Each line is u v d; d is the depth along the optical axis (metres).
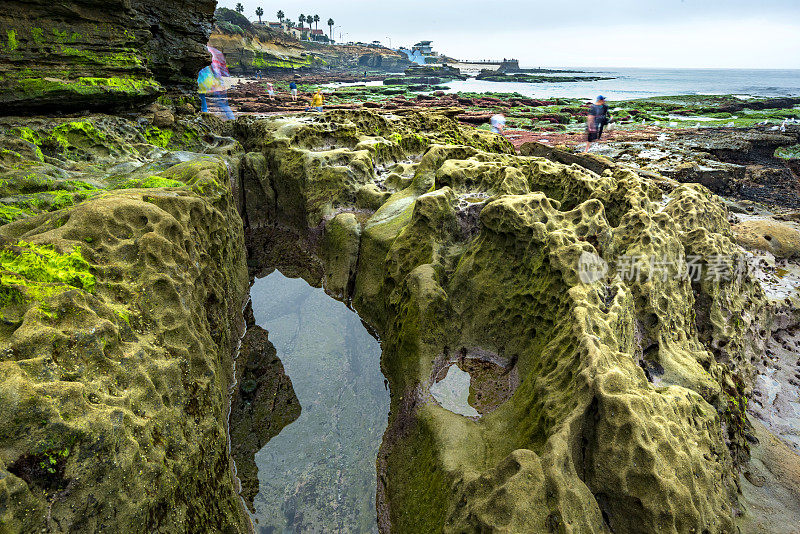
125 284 4.07
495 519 3.27
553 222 5.84
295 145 11.73
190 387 4.32
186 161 8.55
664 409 3.91
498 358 5.75
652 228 6.23
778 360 7.22
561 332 4.67
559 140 21.69
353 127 12.27
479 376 5.64
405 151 12.59
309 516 5.10
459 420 4.85
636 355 5.27
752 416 6.05
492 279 5.97
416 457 4.97
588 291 4.94
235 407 6.45
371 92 52.47
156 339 4.11
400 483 4.96
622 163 15.73
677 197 8.08
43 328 3.06
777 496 4.84
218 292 6.09
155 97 10.44
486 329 5.92
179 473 3.70
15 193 5.65
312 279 9.82
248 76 85.25
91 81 8.67
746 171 15.99
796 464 5.22
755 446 5.48
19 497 2.55
